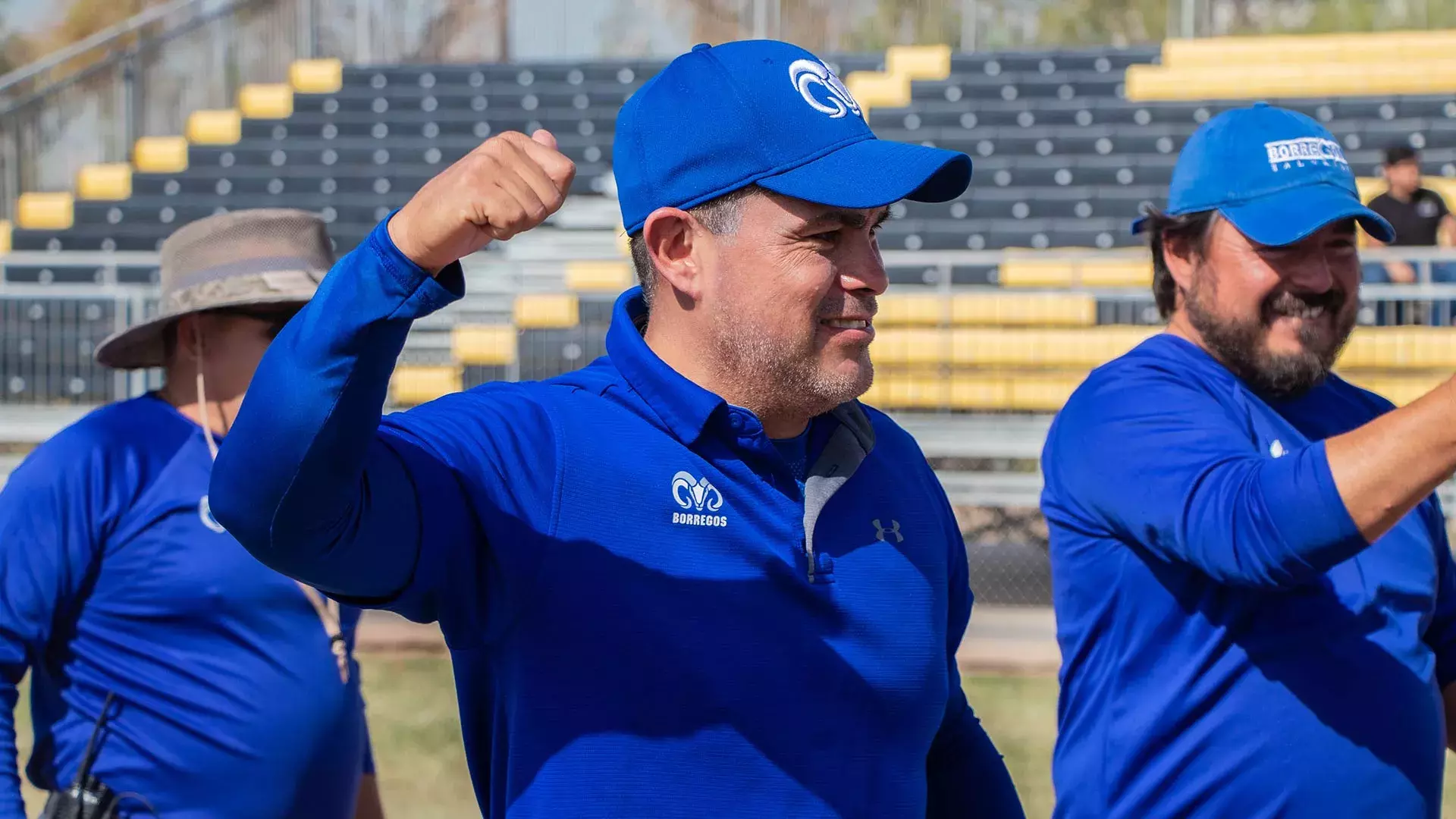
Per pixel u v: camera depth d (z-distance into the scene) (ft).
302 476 5.38
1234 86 65.05
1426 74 63.72
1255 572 7.95
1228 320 9.71
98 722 10.43
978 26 88.28
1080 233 57.11
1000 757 8.57
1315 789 8.79
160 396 11.23
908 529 7.38
